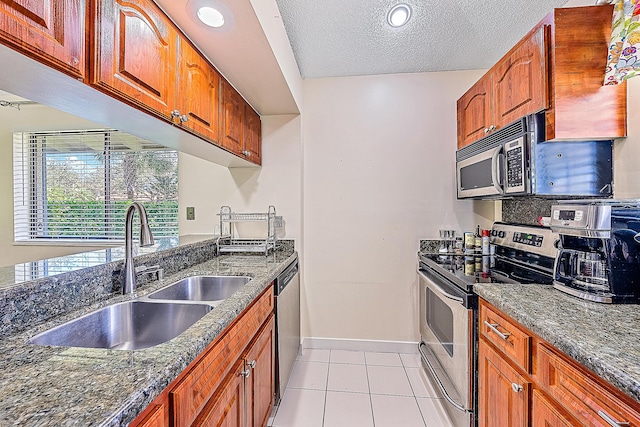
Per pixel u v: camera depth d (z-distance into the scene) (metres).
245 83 1.94
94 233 2.89
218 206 2.67
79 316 1.05
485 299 1.39
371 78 2.70
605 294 1.17
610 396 0.76
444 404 1.90
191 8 1.20
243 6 1.21
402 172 2.69
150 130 1.38
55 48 0.73
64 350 0.78
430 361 2.10
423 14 2.04
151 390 0.64
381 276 2.72
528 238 1.98
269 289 1.75
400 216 2.69
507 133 1.71
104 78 0.87
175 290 1.59
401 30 2.17
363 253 2.73
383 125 2.70
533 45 1.53
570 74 1.40
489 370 1.39
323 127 2.74
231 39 1.42
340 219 2.74
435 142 2.66
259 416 1.50
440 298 1.93
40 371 0.68
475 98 2.21
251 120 2.35
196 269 1.86
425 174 2.67
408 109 2.68
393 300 2.71
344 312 2.75
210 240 2.25
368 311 2.73
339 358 2.59
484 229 2.58
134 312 1.27
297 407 1.93
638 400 0.66
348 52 2.39
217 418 1.00
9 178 2.90
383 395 2.06
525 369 1.11
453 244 2.59
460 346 1.61
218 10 1.23
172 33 1.24
